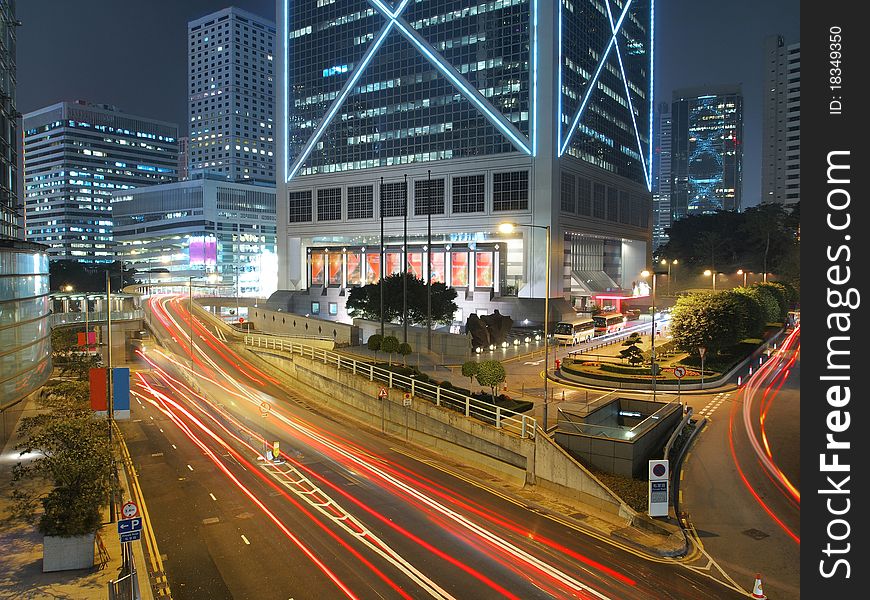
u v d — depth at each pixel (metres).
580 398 39.97
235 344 73.94
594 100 113.38
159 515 25.03
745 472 29.78
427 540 22.69
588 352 65.75
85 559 20.09
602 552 21.81
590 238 122.12
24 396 33.22
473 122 104.75
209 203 186.25
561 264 101.56
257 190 199.75
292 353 57.66
